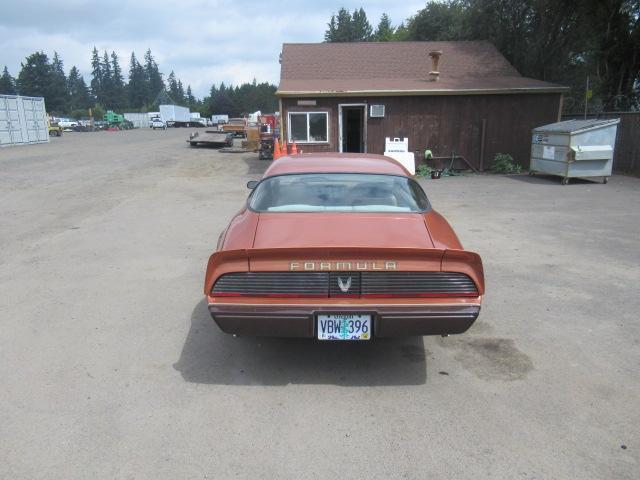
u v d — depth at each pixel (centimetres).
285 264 334
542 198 1190
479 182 1508
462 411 325
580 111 2320
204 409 327
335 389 353
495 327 455
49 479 263
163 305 509
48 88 13062
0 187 1354
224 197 1227
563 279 586
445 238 382
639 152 1608
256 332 342
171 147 3036
